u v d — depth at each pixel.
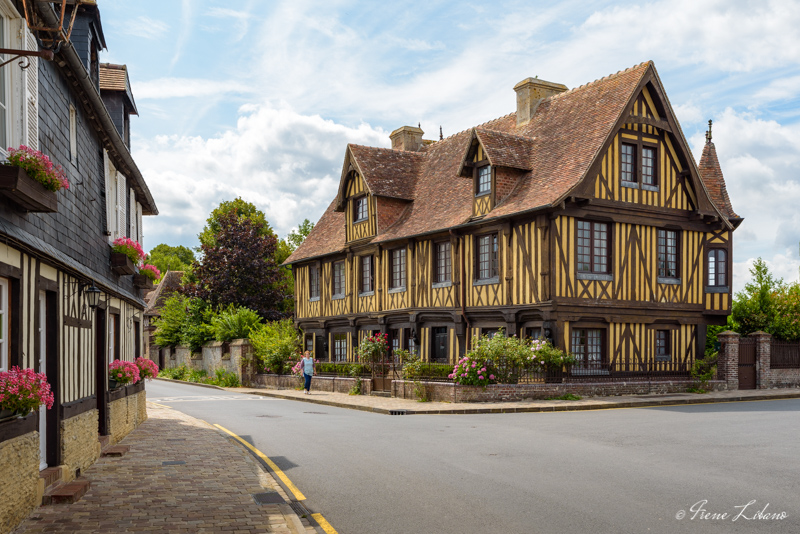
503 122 27.17
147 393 27.42
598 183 20.23
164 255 74.94
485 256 22.28
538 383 19.16
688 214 22.20
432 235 24.41
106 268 12.25
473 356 19.28
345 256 29.69
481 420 15.14
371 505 7.31
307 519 6.80
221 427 14.47
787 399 20.19
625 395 19.92
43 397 6.47
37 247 7.11
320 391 26.38
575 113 22.75
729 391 21.48
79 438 8.98
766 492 7.54
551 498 7.38
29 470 6.75
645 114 21.41
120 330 13.44
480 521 6.57
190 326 38.69
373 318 27.62
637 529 6.20
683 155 21.95
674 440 11.27
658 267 21.66
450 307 23.30
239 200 54.22
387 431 13.35
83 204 10.33
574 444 11.06
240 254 39.12
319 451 10.95
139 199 16.69
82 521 6.50
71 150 9.65
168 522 6.46
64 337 8.59
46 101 8.34
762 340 22.61
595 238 20.59
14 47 7.18
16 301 6.88
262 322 38.91
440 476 8.72
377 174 27.64
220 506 7.10
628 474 8.56
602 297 20.30
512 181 22.06
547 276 19.64
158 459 10.06
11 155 6.80
